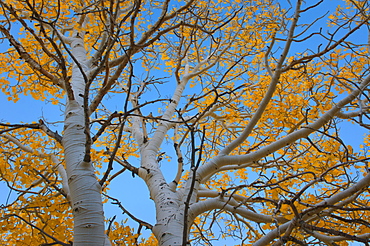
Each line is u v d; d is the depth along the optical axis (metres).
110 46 2.45
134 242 3.36
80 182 2.51
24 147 3.93
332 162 3.73
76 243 2.29
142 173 3.65
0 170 3.27
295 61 3.27
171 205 3.18
